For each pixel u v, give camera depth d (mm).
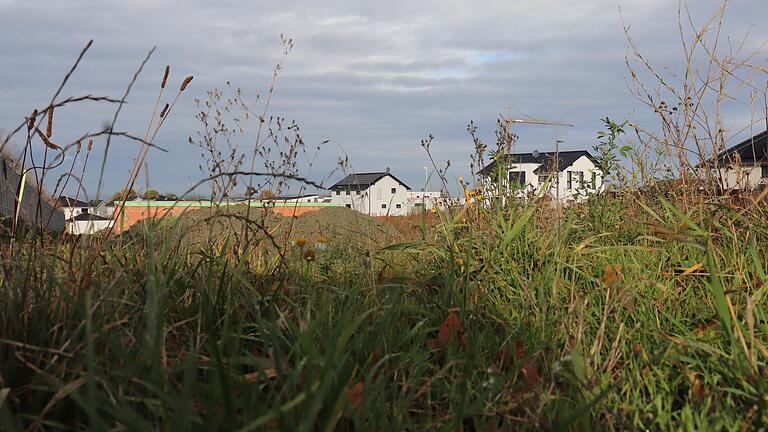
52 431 2111
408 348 3031
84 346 2367
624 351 3115
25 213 3420
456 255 4250
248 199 4297
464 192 5617
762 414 2396
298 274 4207
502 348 3082
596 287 3973
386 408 2330
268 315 3238
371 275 3885
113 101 2496
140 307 2684
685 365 2977
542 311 3475
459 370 2812
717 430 2426
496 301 3795
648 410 2629
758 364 2723
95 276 2969
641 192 6086
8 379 2242
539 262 4121
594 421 2486
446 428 2131
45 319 2504
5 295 2635
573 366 2643
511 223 4621
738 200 5109
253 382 2320
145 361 2336
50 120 2949
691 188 5500
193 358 2107
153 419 2211
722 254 4203
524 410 2447
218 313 3066
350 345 2725
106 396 2111
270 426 1964
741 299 3545
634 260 4129
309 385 2023
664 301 3785
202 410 2156
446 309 3396
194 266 3605
